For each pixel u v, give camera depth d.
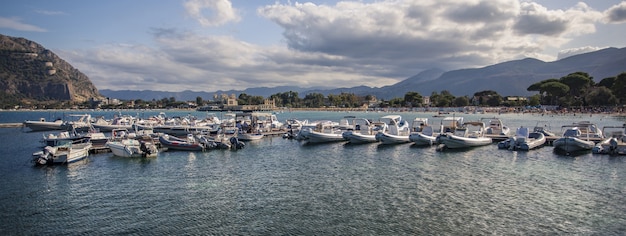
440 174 36.09
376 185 31.98
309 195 29.14
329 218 24.14
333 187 31.45
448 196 28.56
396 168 39.19
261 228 22.67
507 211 25.20
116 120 88.12
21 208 26.44
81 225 23.30
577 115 149.88
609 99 162.50
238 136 63.50
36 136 74.69
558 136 58.53
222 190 30.75
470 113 183.62
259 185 32.34
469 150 51.03
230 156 47.44
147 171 37.97
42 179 34.50
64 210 26.00
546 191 29.88
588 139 51.03
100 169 38.88
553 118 134.00
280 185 32.28
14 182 33.41
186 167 40.09
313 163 42.56
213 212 25.41
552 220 23.66
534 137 56.19
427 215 24.48
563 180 33.38
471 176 35.12
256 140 64.62
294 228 22.61
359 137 58.91
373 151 51.53
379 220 23.70
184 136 67.75
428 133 58.19
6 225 23.39
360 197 28.47
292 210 25.69
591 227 22.59
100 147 49.19
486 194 29.06
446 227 22.56
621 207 26.00
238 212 25.39
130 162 42.72
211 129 74.06
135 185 32.34
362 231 22.09
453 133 57.47
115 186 32.09
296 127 78.06
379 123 67.56
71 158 41.50
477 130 58.62
